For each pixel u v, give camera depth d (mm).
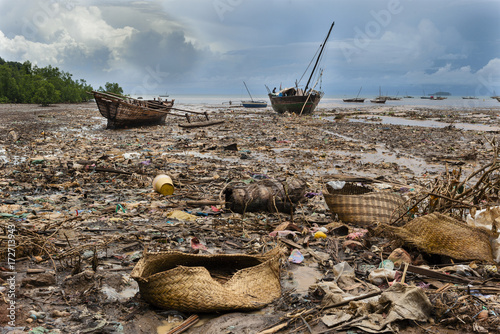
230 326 4109
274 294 4777
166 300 4355
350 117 44969
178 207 8812
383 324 4047
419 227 5914
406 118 43625
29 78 79562
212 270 5367
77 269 5176
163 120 33531
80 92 95688
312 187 11195
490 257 5551
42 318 4160
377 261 5797
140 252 6078
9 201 8961
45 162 14305
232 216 8133
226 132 27703
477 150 19031
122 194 10000
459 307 4320
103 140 22250
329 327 4121
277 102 46625
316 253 6172
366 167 14875
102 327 4035
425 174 13430
